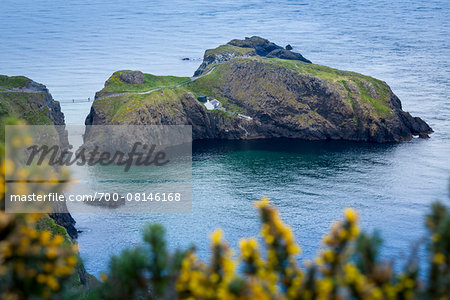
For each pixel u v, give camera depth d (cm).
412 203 11631
